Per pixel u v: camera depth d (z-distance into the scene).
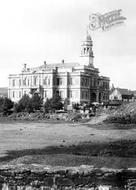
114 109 120.38
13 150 41.31
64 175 20.70
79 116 126.31
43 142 51.38
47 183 20.69
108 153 37.53
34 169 21.20
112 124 90.69
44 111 153.25
